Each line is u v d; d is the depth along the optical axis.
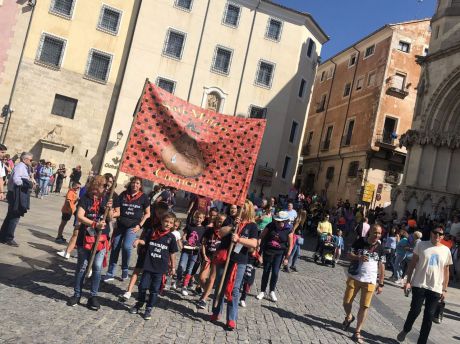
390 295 12.72
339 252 16.41
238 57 32.84
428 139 24.73
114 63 30.38
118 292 7.54
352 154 37.00
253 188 32.78
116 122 30.00
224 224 7.70
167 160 6.93
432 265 7.38
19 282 6.91
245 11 33.03
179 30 31.55
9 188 9.47
